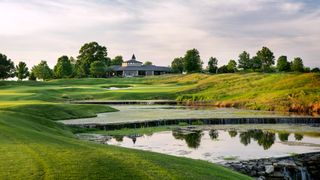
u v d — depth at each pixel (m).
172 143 40.41
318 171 30.33
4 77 199.38
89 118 59.28
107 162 20.16
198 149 37.03
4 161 19.06
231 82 131.25
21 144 23.42
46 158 20.11
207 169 22.52
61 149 22.73
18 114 41.03
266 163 31.28
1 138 24.98
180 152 35.38
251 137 45.53
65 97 113.12
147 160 21.75
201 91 123.06
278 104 86.19
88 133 46.06
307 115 71.38
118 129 50.47
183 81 179.50
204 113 73.19
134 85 168.50
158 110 80.12
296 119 62.59
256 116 66.00
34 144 23.72
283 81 112.00
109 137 43.59
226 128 54.25
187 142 41.16
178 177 18.77
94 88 143.12
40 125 38.81
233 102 95.94
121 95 118.94
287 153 35.41
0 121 32.31
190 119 59.06
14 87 141.50
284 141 42.72
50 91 123.94
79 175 17.53
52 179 16.73
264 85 113.88
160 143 40.28
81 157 20.83
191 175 19.69
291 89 99.75
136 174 18.47
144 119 58.00
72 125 48.69
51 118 55.16
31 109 56.59
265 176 28.31
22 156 20.25
